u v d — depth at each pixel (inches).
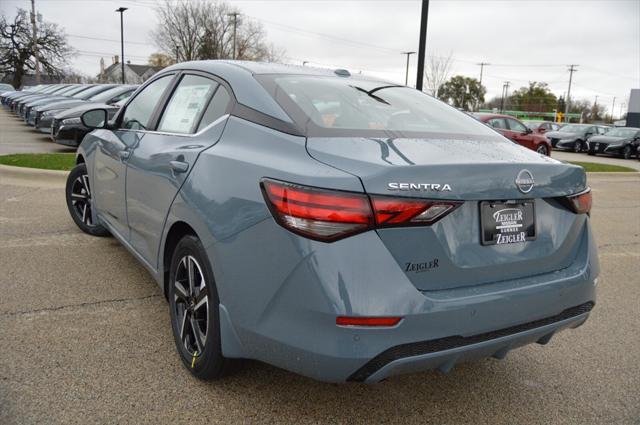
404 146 91.8
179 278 108.5
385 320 76.5
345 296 75.6
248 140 96.5
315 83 113.9
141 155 128.9
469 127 116.8
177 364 110.7
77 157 197.0
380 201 77.4
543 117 3641.7
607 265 210.8
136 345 117.7
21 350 112.5
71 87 733.9
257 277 83.8
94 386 100.9
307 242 77.7
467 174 84.0
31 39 2551.7
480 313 83.7
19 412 91.5
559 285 94.0
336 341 76.6
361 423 95.8
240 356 91.0
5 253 174.1
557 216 98.9
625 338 139.6
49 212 230.5
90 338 119.8
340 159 82.7
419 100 126.0
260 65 122.0
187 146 110.2
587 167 602.9
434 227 81.9
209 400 99.0
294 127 92.6
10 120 810.8
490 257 88.3
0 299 137.9
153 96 144.0
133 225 135.9
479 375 116.7
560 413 103.4
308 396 102.6
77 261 169.8
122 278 157.4
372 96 116.6
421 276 81.5
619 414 104.0
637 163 860.6
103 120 160.2
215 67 121.8
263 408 97.8
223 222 90.1
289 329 80.3
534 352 129.6
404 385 110.3
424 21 456.1
